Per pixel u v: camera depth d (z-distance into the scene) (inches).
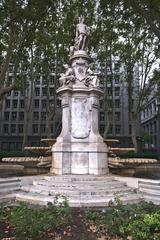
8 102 2605.8
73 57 481.1
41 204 291.4
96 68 1093.1
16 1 636.7
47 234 203.5
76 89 454.0
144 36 973.2
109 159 492.7
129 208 242.8
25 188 348.2
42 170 525.0
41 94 2554.1
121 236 199.6
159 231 199.3
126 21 801.6
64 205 250.8
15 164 642.2
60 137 437.4
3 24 683.4
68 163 424.2
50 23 811.4
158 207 260.5
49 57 1044.5
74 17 845.2
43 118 2527.1
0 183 340.8
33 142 2511.1
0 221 229.8
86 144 433.4
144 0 591.2
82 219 240.8
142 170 670.5
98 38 896.3
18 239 191.0
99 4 733.9
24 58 938.7
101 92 464.8
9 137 2551.7
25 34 740.7
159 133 2361.0
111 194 312.5
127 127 2427.4
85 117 449.4
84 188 324.8
